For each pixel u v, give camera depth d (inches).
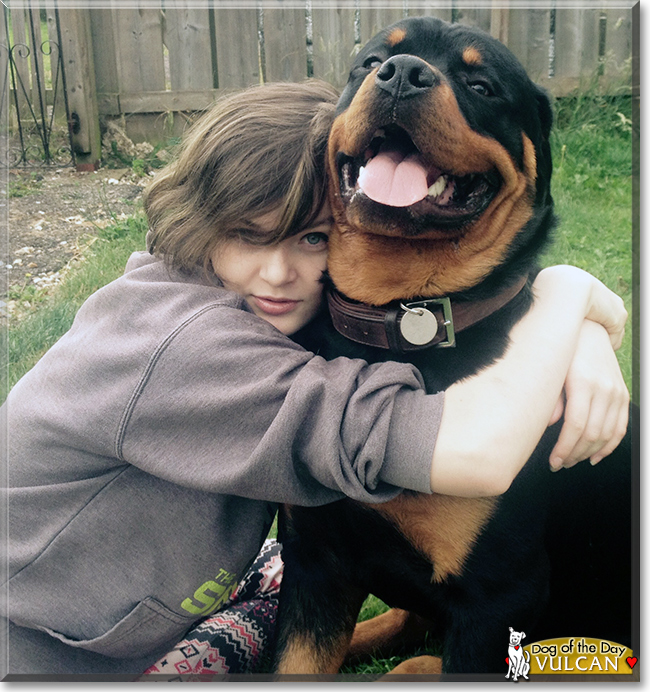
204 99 215.9
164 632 68.1
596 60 211.5
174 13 211.8
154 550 66.0
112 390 60.7
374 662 85.0
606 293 76.4
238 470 57.7
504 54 71.9
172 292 64.2
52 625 65.7
